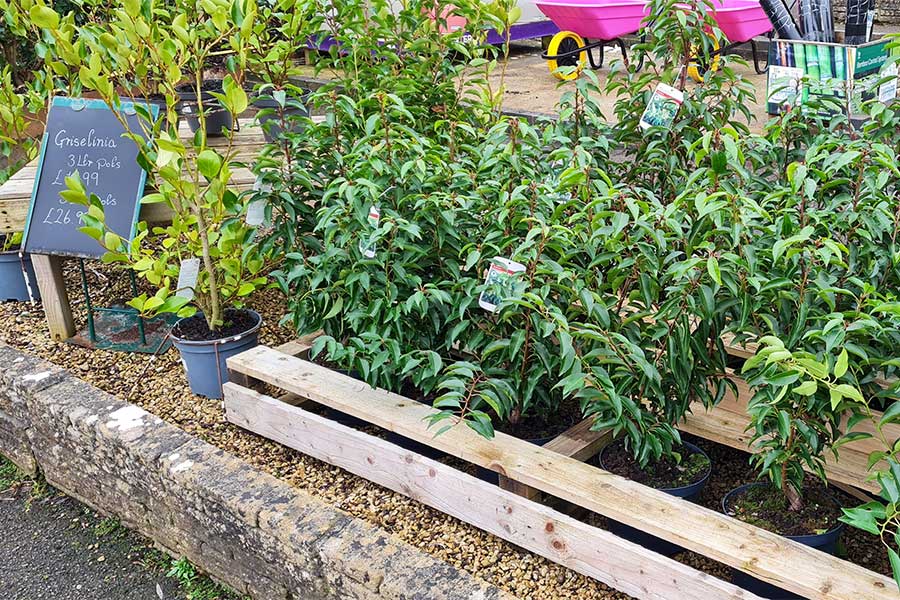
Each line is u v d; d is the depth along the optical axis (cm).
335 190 279
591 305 230
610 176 323
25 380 350
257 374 312
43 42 407
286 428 304
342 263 292
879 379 265
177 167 318
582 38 852
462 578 230
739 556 207
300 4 371
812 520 231
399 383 288
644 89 363
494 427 283
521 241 260
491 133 293
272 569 265
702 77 324
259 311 416
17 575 304
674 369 229
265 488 274
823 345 220
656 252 241
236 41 320
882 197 237
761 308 233
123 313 427
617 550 224
